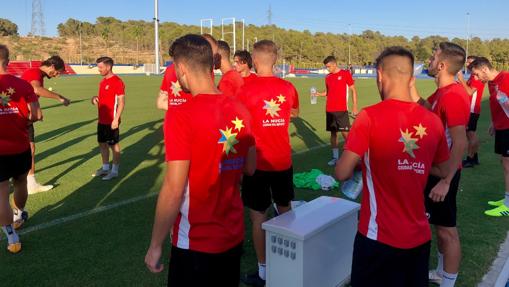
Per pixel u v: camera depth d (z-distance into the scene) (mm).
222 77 3977
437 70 3273
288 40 91875
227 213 2240
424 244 2338
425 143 2254
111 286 3648
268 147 3633
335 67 8047
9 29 104938
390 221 2262
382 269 2320
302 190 6398
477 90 7562
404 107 2270
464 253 4238
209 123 2070
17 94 4129
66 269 3934
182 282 2182
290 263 3180
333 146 8219
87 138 10609
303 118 14352
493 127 5516
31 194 6156
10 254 4238
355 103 8430
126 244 4473
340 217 3445
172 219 2023
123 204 5715
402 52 2324
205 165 2082
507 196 5320
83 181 6863
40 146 9641
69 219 5172
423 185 2307
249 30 98312
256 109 3578
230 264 2291
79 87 28562
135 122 13375
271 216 5156
